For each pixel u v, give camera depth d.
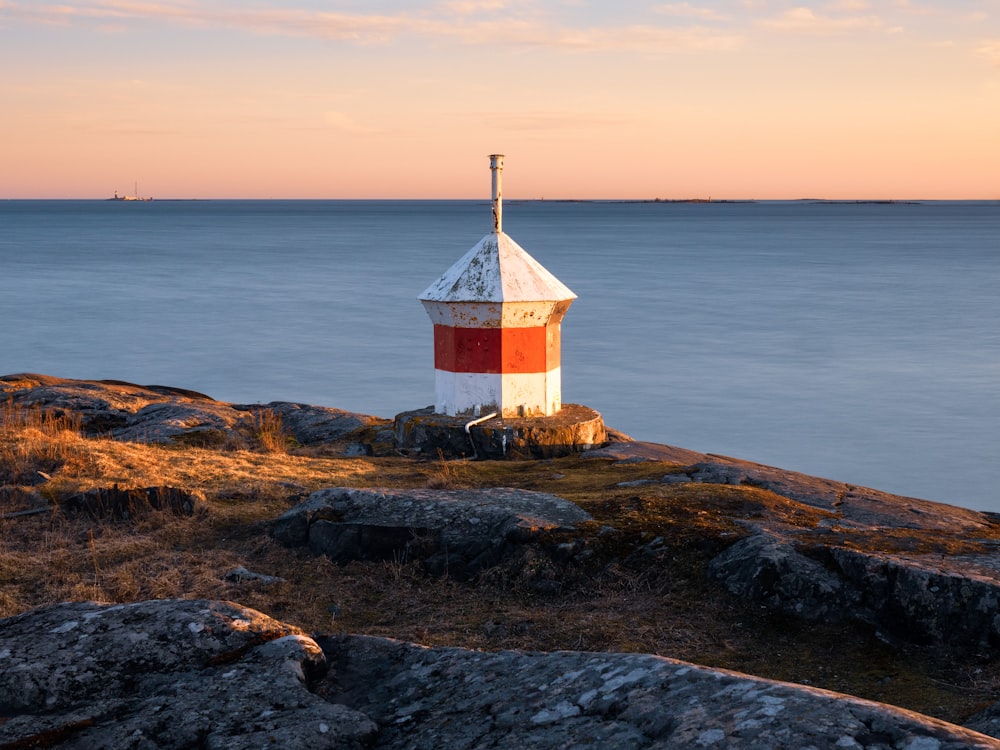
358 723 4.04
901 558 8.21
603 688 3.94
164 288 87.19
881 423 37.19
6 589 8.90
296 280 96.06
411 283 92.81
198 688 4.30
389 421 18.69
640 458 14.09
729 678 3.75
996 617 7.36
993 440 34.56
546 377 15.93
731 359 51.22
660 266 116.75
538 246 165.50
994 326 62.72
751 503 10.45
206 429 16.80
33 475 12.39
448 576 9.25
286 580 9.23
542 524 9.47
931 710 6.42
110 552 9.98
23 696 4.33
